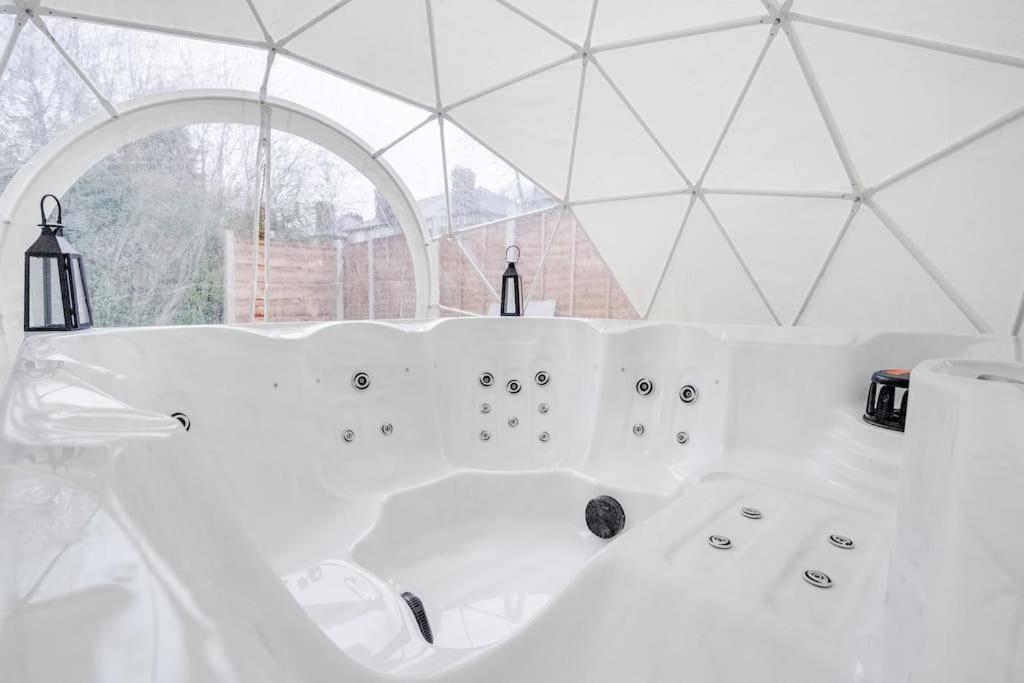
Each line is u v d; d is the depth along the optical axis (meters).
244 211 5.65
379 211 6.60
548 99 4.99
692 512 2.01
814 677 1.16
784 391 3.04
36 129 4.35
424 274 6.76
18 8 3.83
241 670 0.44
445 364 4.01
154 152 5.03
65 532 0.52
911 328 4.25
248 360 3.07
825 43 3.48
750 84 3.99
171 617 0.46
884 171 3.86
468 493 3.57
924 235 3.86
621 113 4.79
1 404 0.90
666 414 3.63
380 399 3.61
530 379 4.13
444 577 3.02
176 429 0.90
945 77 3.22
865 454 2.51
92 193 4.88
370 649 1.89
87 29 4.27
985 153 3.33
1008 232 3.43
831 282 4.62
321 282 6.38
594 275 6.55
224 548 0.77
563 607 1.41
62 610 0.41
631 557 1.62
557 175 5.80
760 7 3.52
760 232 4.81
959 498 0.68
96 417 0.88
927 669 0.63
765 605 1.37
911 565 0.88
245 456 2.94
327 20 4.44
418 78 5.13
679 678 1.29
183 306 5.62
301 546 2.78
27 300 2.71
